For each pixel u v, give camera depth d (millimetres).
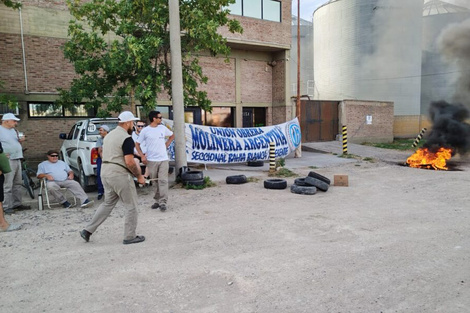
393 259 4375
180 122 9727
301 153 18266
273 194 8555
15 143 6996
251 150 13914
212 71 18156
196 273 4051
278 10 19109
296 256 4516
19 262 4469
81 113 13875
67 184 7289
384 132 24859
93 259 4523
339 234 5406
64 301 3451
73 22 10125
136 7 10273
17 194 7207
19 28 12578
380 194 8531
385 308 3230
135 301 3430
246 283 3777
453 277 3857
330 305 3297
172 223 6109
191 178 9266
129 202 5027
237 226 5879
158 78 10273
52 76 13211
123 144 4816
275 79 20094
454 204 7422
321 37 31516
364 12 28469
